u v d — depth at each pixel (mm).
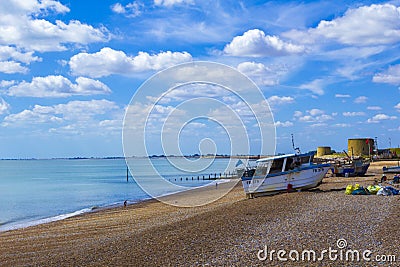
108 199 48000
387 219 18594
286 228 17578
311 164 32531
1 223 31328
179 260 13531
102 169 165000
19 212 38438
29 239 21859
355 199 25641
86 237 21016
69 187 70125
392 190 28328
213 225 19203
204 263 13016
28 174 126812
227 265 12688
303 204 24438
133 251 15320
